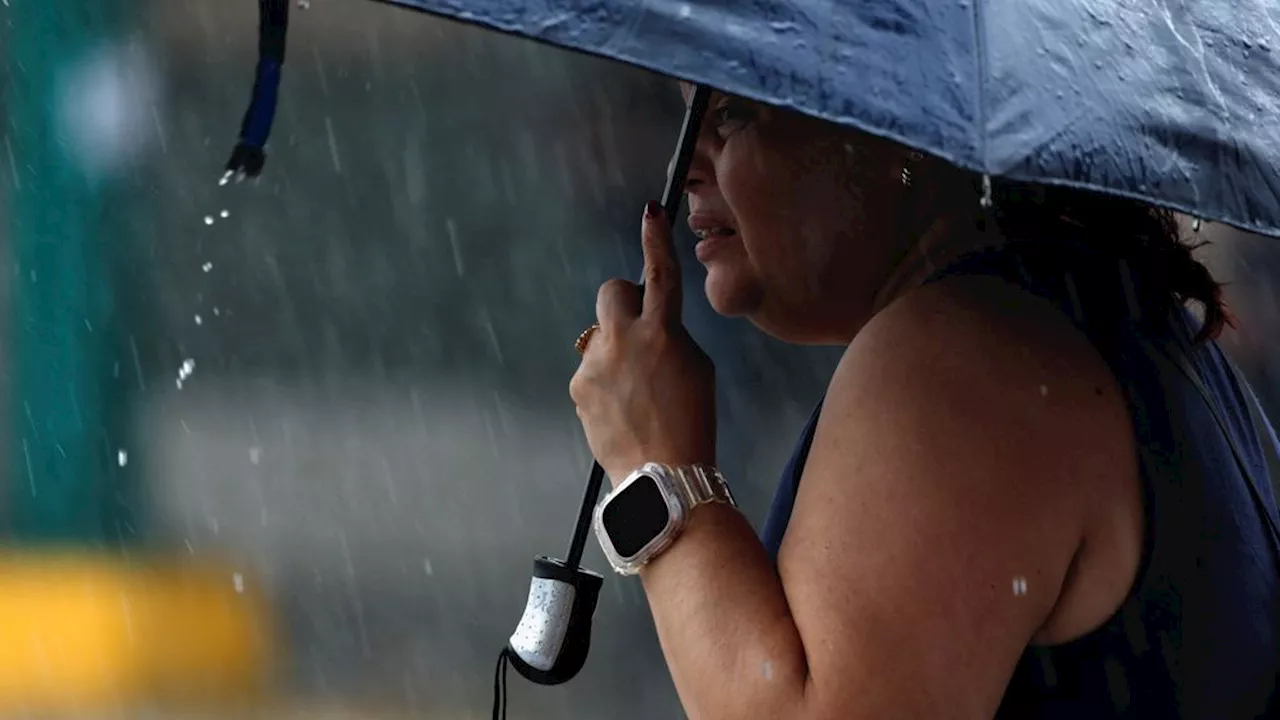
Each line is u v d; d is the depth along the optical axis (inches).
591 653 1000.2
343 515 1246.3
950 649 203.9
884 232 251.3
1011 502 207.6
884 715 202.2
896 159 247.8
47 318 1184.8
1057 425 213.0
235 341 1280.8
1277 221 215.2
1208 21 222.5
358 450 1277.1
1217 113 213.5
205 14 1255.5
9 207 1176.2
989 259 231.9
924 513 207.0
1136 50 207.5
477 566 1242.0
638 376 239.1
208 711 1107.9
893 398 214.4
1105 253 235.9
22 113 1165.7
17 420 1178.6
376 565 1226.0
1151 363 224.4
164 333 1238.9
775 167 252.2
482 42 1366.9
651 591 225.5
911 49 185.6
